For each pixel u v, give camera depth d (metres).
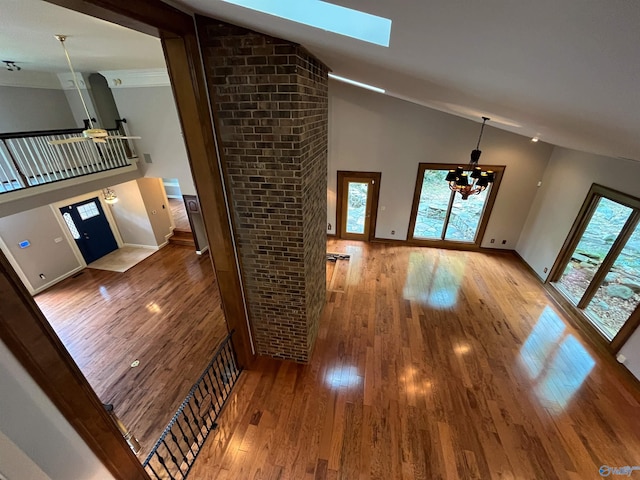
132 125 5.61
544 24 0.60
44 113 5.17
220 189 2.26
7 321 0.83
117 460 1.30
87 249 6.48
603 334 3.54
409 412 2.76
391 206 6.12
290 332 3.10
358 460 2.39
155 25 1.44
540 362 3.35
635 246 3.35
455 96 2.25
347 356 3.40
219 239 2.43
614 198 3.60
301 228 2.43
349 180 6.05
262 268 2.72
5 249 5.04
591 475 2.31
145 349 3.99
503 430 2.62
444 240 6.23
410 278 5.07
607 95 0.91
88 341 4.16
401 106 5.23
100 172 5.24
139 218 6.97
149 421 3.01
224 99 2.01
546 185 5.15
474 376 3.16
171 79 1.84
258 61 1.87
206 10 1.55
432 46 1.04
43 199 4.42
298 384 3.05
